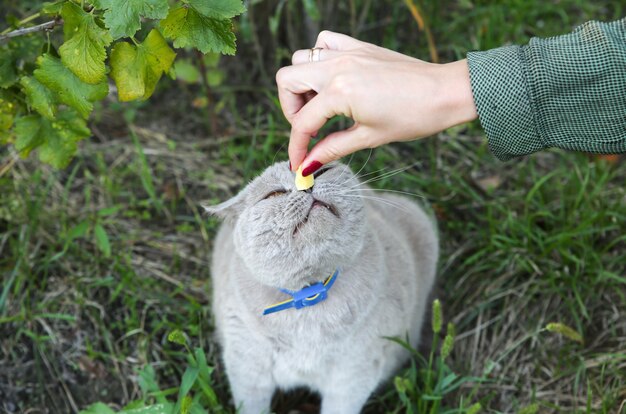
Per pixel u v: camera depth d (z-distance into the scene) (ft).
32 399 2.78
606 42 1.91
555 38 1.98
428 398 2.57
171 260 3.23
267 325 2.40
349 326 2.39
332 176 2.27
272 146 3.55
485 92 1.94
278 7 3.28
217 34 1.98
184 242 3.28
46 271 3.00
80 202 3.32
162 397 2.52
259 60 3.66
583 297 3.01
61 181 3.38
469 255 3.29
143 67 2.08
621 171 3.40
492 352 2.99
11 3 3.63
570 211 3.21
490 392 2.89
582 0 3.94
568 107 1.96
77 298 2.97
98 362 2.89
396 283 2.59
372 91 1.91
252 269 2.33
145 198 3.42
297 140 2.04
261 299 2.41
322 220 2.17
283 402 2.97
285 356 2.46
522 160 3.56
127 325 2.96
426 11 3.82
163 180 3.47
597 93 1.93
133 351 2.92
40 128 2.39
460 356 3.02
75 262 3.10
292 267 2.27
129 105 3.55
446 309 3.18
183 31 1.97
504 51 1.98
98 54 1.98
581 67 1.92
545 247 3.12
